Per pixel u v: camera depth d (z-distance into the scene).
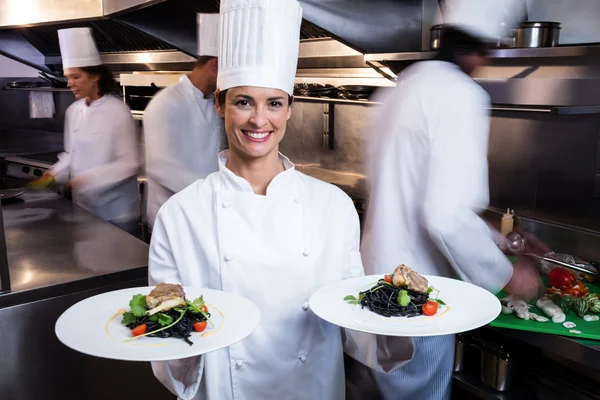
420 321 1.30
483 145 1.92
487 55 2.08
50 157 5.36
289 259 1.39
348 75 3.61
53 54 5.74
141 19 3.84
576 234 2.66
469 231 1.90
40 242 2.54
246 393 1.42
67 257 2.31
